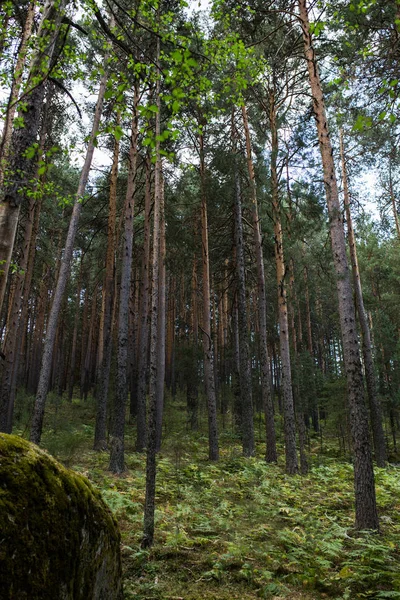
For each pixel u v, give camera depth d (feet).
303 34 31.14
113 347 90.53
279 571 17.15
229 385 79.41
